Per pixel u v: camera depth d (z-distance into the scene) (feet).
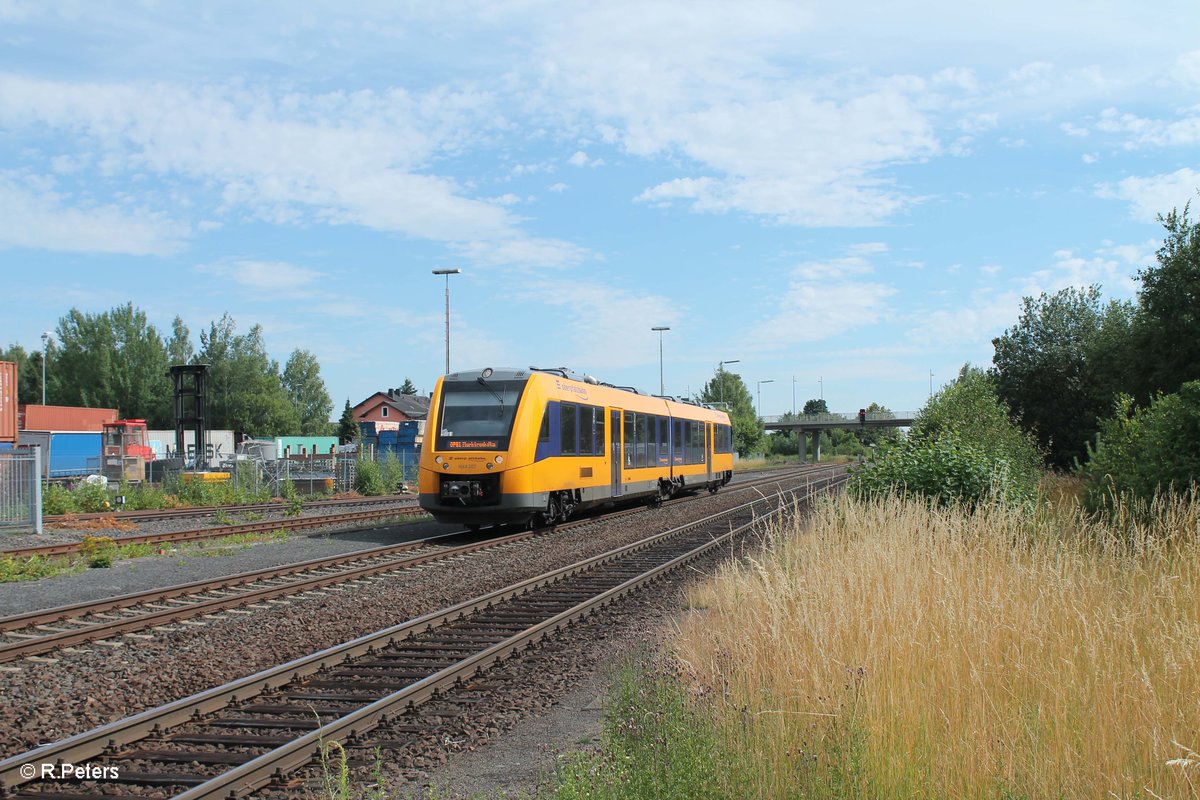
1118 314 103.96
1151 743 16.60
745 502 103.60
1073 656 19.69
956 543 29.73
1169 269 89.51
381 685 27.50
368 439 179.11
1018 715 18.29
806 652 21.57
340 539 67.87
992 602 22.38
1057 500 57.82
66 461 174.81
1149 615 21.86
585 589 45.62
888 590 24.81
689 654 27.07
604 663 30.27
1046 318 115.34
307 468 136.87
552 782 19.03
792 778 16.66
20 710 24.91
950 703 18.70
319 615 38.47
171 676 28.55
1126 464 48.47
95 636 33.83
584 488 78.89
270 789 19.27
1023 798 15.61
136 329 332.19
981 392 77.97
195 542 64.59
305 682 27.84
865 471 55.67
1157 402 49.19
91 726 23.67
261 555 58.44
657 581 48.06
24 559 53.88
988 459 53.57
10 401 122.72
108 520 78.48
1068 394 112.27
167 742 22.08
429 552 57.36
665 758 17.69
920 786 16.26
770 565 32.86
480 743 22.41
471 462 67.92
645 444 95.30
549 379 73.82
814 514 44.75
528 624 36.94
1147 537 27.76
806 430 336.08
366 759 21.09
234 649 32.30
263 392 336.90
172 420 330.34
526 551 60.90
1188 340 89.10
